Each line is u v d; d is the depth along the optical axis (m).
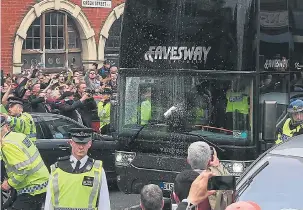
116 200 11.35
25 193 7.66
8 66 20.33
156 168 9.57
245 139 9.01
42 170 7.71
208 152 5.63
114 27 23.05
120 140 9.94
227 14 9.09
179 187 4.70
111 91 16.62
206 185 4.14
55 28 21.59
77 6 21.81
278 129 9.31
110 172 11.84
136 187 9.82
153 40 9.73
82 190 6.05
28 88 14.71
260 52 9.09
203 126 9.31
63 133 11.34
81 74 18.95
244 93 9.04
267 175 5.23
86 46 22.16
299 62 9.91
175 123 9.51
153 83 9.73
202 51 9.31
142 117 9.80
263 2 9.18
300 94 9.87
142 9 9.81
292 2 9.79
